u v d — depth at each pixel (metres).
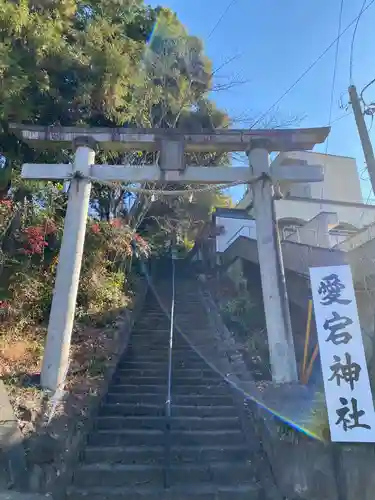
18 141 10.80
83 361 8.15
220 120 15.84
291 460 5.37
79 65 11.38
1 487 4.49
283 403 5.96
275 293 7.13
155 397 7.83
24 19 9.74
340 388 5.30
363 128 8.02
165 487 5.41
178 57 15.20
